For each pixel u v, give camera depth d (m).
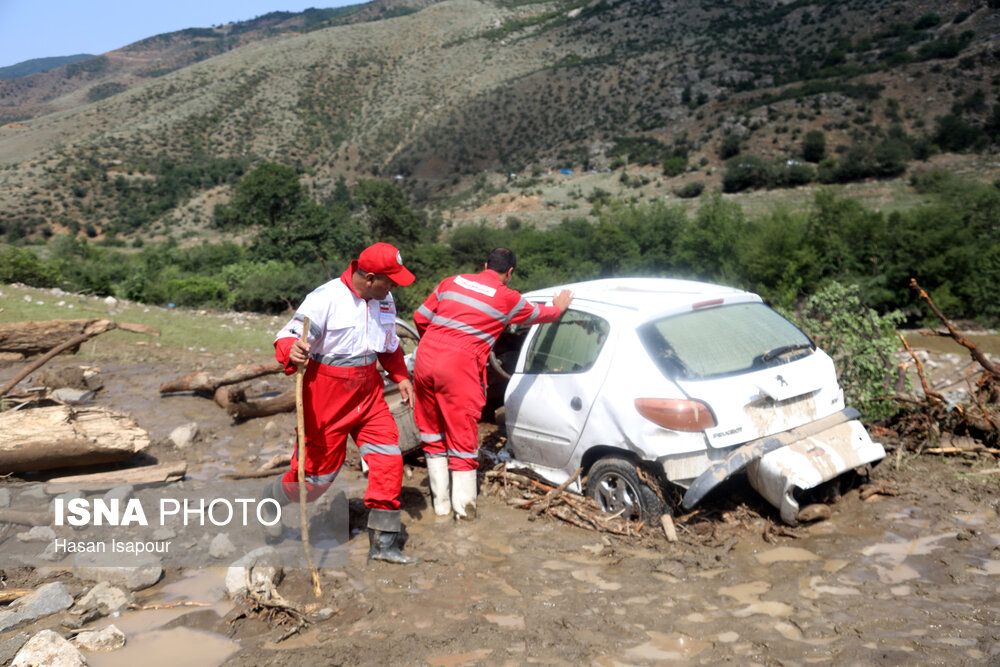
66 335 8.02
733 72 181.50
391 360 4.12
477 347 4.39
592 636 3.10
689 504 3.95
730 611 3.31
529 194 129.38
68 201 168.50
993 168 91.62
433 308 4.56
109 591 3.40
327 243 55.53
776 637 3.06
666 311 4.47
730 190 106.56
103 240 148.38
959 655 2.88
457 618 3.27
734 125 140.75
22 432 4.68
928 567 3.71
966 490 4.78
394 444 3.90
